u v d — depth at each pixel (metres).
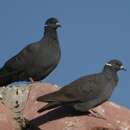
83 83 15.55
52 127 13.89
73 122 14.09
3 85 18.41
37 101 14.82
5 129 12.86
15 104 14.75
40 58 17.88
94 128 13.99
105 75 16.05
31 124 14.02
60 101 14.88
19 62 18.11
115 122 14.73
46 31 18.53
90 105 15.34
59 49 18.30
